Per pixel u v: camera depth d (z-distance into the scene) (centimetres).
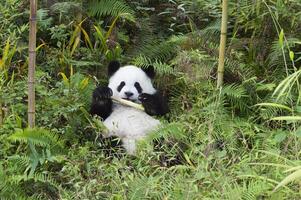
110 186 827
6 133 935
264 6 1145
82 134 978
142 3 1302
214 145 907
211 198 765
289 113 1024
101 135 976
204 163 828
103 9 1215
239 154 891
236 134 959
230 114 1079
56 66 1128
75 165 870
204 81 1071
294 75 769
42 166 894
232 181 798
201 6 1259
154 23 1271
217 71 1090
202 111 998
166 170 842
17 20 1177
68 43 1186
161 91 1120
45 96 1009
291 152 873
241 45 1152
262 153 890
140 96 998
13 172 864
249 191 767
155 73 1096
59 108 977
